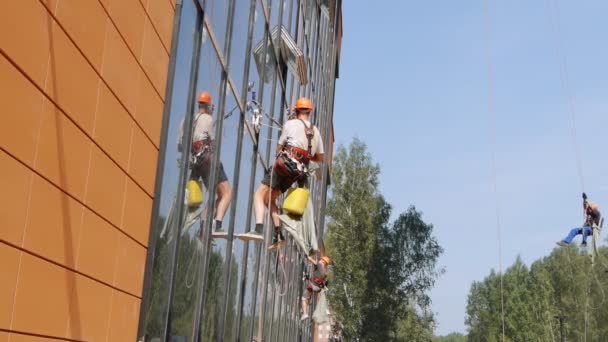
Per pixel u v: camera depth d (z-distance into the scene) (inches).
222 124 355.6
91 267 208.1
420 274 2110.0
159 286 269.1
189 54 297.6
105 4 210.2
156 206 262.2
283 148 370.6
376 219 2086.6
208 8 325.4
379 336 1950.1
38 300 175.0
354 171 2084.2
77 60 192.1
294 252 767.1
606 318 2471.7
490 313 3841.0
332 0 1067.3
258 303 520.1
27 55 162.9
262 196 371.9
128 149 235.5
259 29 464.1
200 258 330.6
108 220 219.3
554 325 2778.1
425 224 2144.4
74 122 191.6
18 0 157.6
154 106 260.8
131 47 234.2
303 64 553.6
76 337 199.6
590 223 651.5
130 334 243.9
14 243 161.0
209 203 342.0
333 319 1935.3
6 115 154.5
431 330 2119.8
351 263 1974.7
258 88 468.4
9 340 161.2
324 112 1104.8
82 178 198.4
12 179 158.7
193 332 324.2
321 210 1163.9
